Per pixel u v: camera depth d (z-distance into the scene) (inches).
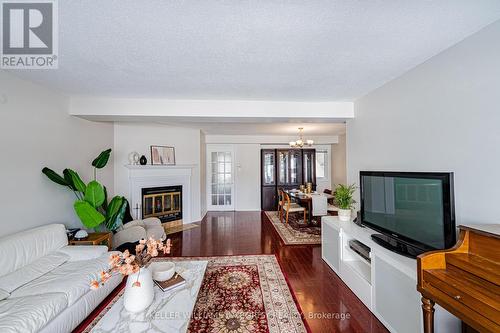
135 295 57.8
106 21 53.1
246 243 148.0
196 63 75.5
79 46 64.8
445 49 67.7
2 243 72.7
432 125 72.3
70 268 80.6
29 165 93.6
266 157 263.3
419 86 77.2
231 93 106.0
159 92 104.4
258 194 258.5
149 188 177.9
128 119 124.3
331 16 51.9
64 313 65.4
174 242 150.9
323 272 106.4
